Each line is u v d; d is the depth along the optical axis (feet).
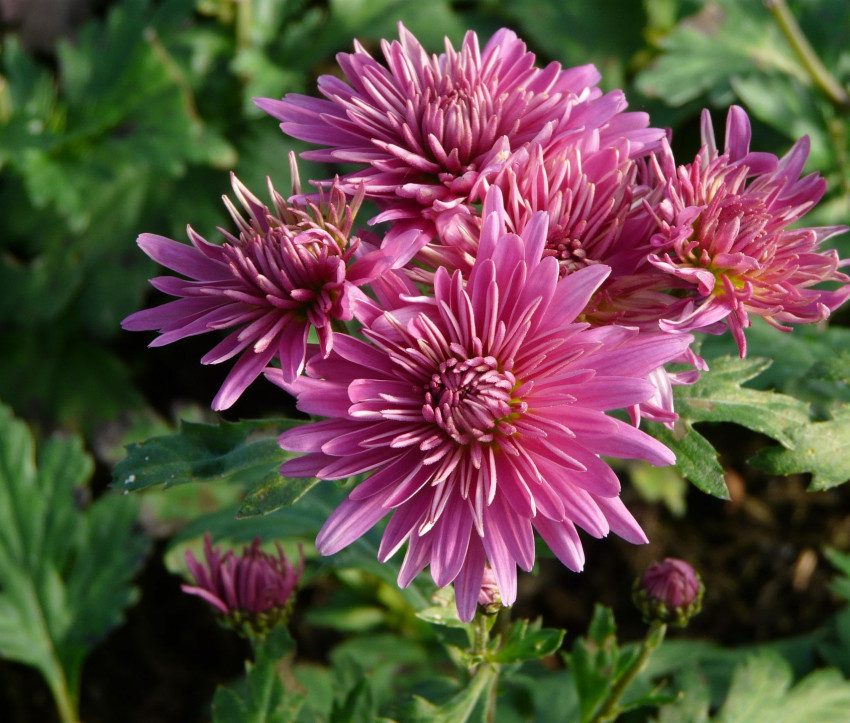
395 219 1.20
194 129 1.98
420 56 1.24
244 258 1.17
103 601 1.71
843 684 1.55
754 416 1.28
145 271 2.05
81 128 2.01
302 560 1.44
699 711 1.54
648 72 1.92
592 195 1.18
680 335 1.15
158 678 2.00
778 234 1.19
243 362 1.17
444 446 1.14
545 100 1.21
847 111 1.93
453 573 1.13
